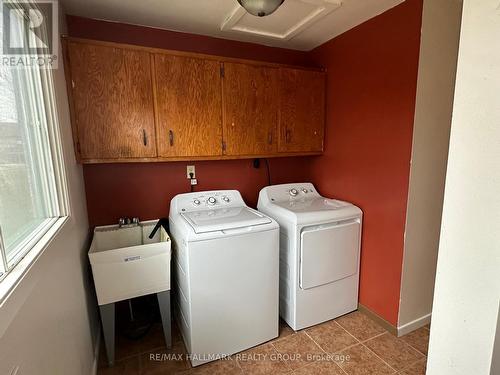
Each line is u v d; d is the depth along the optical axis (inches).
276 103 92.6
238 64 85.4
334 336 81.7
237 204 94.0
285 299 86.8
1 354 26.3
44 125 52.7
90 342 67.4
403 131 74.8
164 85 77.0
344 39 90.1
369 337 81.1
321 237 81.9
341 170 96.6
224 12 75.1
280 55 103.3
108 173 86.0
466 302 27.2
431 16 68.9
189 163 95.7
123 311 92.0
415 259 80.0
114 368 71.0
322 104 100.3
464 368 28.0
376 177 83.7
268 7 59.2
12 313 27.1
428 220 80.2
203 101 82.2
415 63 70.3
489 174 24.6
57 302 44.5
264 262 75.7
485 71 24.3
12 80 41.7
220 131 85.5
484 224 25.2
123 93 73.0
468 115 25.7
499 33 23.2
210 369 70.5
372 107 83.1
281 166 111.2
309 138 100.0
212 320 71.2
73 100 68.4
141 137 76.1
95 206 85.4
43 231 46.2
